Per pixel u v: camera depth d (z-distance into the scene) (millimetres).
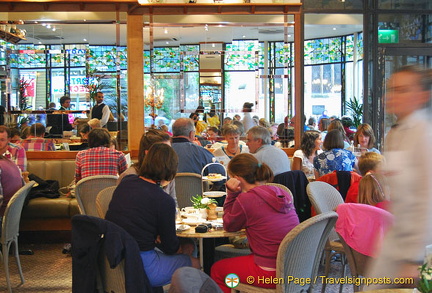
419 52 8820
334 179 5086
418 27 8820
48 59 7879
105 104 7891
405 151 2330
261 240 3434
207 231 3738
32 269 5605
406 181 2314
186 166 5289
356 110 10852
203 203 4172
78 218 3148
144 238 3400
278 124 8297
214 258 4355
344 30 12039
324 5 8539
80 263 3154
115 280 3213
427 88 2336
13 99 7883
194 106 8148
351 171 5332
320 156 5535
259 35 8188
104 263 3260
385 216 3520
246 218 3477
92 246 3135
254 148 5297
